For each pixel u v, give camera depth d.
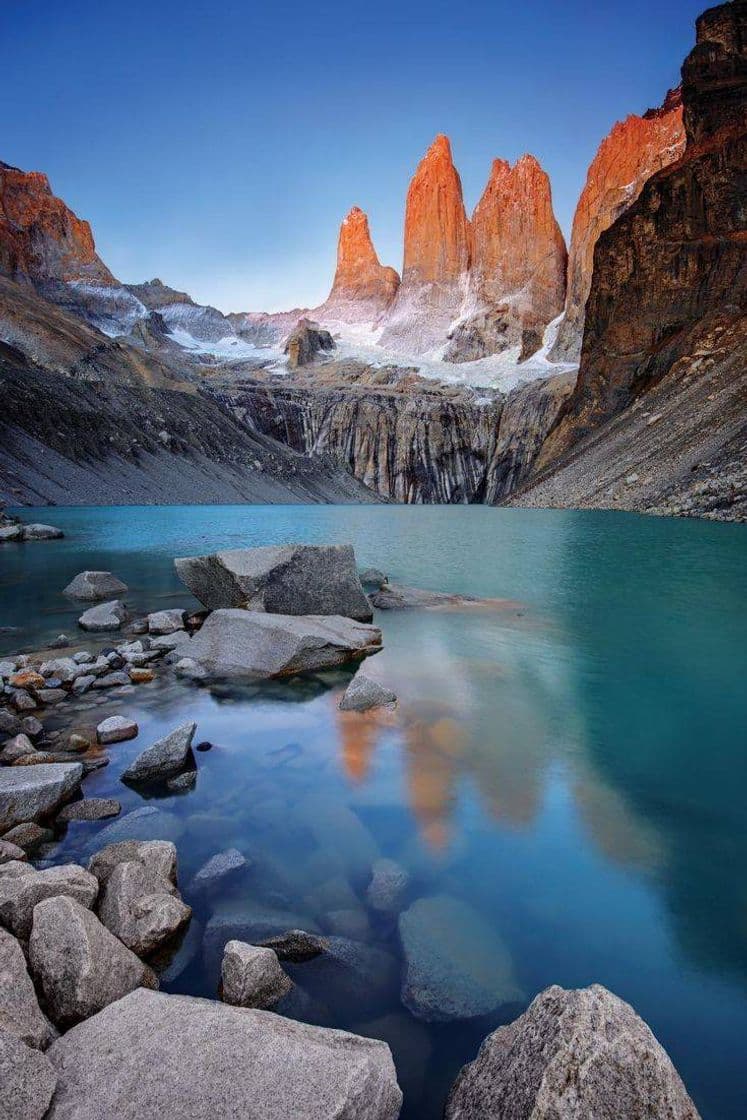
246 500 92.19
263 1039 2.85
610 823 5.41
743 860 4.88
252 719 7.84
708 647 11.39
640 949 3.91
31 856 4.84
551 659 10.60
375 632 11.53
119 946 3.58
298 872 4.65
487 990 3.55
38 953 3.38
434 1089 2.99
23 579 19.55
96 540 32.03
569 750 6.95
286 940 3.85
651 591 17.20
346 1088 2.60
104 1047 2.83
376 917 4.18
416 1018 3.39
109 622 12.80
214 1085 2.63
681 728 7.62
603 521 41.91
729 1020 3.42
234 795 5.86
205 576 12.84
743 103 78.81
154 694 8.79
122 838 5.11
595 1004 2.79
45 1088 2.59
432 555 26.72
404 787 6.04
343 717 7.91
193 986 3.61
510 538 33.78
